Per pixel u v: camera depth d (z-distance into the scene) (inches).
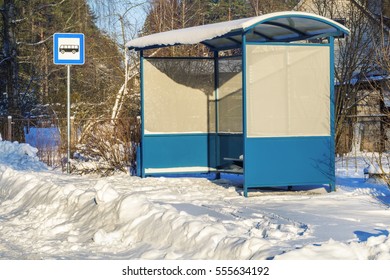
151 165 708.0
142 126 704.4
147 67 703.7
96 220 461.4
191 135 711.7
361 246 319.0
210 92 714.2
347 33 586.6
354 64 994.1
